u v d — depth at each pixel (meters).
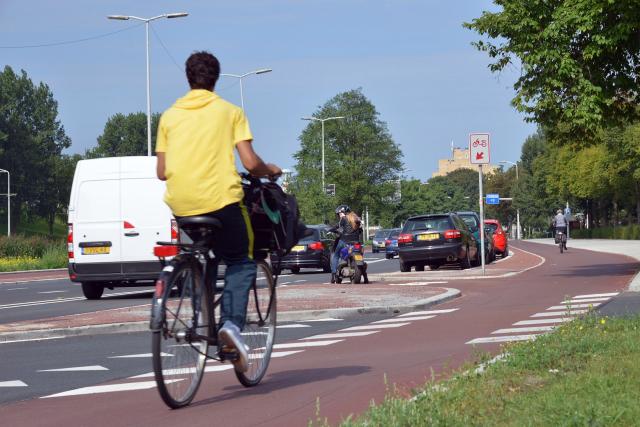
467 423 7.45
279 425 8.81
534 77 30.34
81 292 35.66
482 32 30.72
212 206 9.70
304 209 93.62
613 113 31.70
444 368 11.29
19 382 12.60
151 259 28.89
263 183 10.50
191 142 9.73
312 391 10.69
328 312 21.33
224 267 10.23
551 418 7.37
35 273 60.19
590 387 8.65
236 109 9.96
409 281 34.59
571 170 122.00
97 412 10.05
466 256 41.88
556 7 29.53
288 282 37.22
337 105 159.38
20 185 179.75
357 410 9.38
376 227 160.25
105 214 29.17
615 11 28.66
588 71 30.06
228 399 10.34
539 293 25.88
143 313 21.81
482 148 35.34
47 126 189.25
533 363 10.34
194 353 10.02
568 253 62.25
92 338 18.31
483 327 17.56
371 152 154.88
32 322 20.03
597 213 142.00
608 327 13.67
